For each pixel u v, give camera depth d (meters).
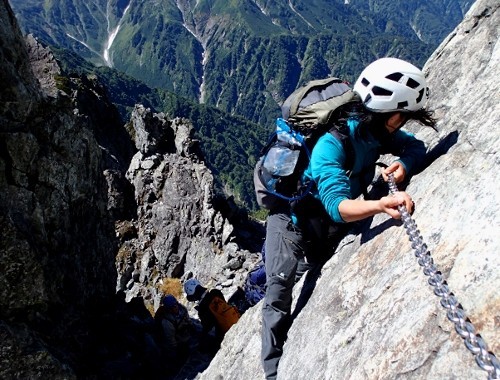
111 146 45.91
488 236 3.98
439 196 5.05
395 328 4.40
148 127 32.66
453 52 8.00
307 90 5.72
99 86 53.47
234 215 30.09
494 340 3.39
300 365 5.96
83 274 14.44
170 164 31.58
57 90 14.01
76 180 14.07
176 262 28.64
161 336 15.78
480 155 4.89
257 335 8.86
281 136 5.79
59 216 13.12
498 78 5.79
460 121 6.00
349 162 5.60
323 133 5.46
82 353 12.88
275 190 5.89
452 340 3.71
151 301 27.33
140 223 30.52
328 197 5.27
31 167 12.21
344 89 5.66
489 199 4.26
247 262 26.28
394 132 5.82
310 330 6.21
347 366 4.83
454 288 3.95
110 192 30.92
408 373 3.94
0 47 11.40
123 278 28.80
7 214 11.11
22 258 11.15
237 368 8.74
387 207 4.82
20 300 11.25
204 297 14.90
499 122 4.96
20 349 10.75
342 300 5.77
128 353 14.49
